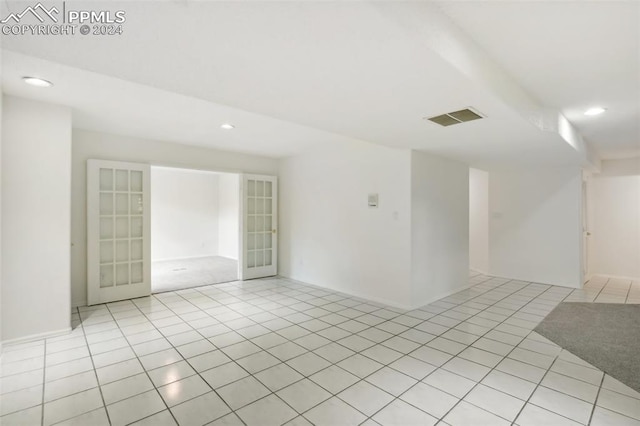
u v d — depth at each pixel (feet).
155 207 26.53
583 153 14.61
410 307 13.61
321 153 17.69
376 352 9.45
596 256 21.26
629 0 5.00
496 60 7.09
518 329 11.35
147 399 7.04
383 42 4.79
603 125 12.46
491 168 19.19
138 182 15.23
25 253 9.88
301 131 13.70
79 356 9.05
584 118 11.50
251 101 7.50
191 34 4.56
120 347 9.68
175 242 27.66
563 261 18.17
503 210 20.52
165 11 3.96
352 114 8.50
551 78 8.03
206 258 28.27
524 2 5.09
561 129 10.91
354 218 15.83
